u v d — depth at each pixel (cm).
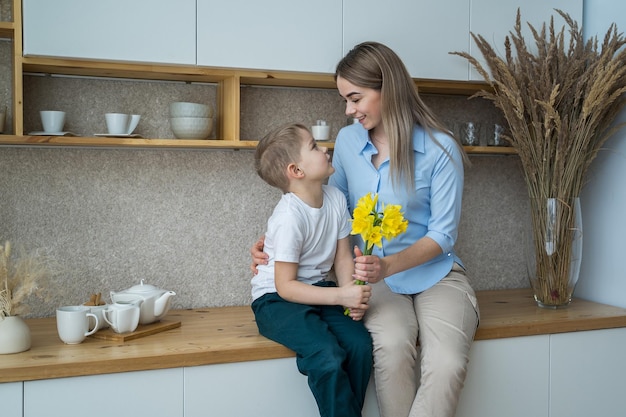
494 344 188
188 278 213
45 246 198
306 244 177
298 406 171
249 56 190
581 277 240
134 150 206
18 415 149
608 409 205
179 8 184
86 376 154
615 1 221
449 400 166
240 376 166
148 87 208
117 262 206
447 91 229
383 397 169
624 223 223
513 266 250
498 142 226
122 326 172
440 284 191
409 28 204
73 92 201
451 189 188
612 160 227
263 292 181
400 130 184
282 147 176
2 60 191
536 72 209
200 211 213
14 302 162
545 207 212
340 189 204
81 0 176
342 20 198
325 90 226
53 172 198
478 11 211
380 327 172
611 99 201
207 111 197
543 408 196
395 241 192
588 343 201
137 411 158
